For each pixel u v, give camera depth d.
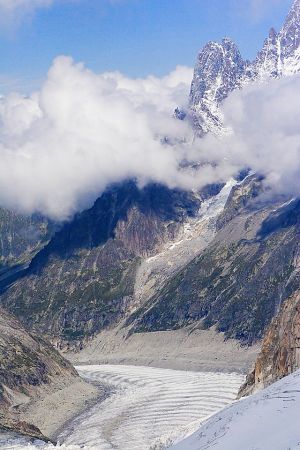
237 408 84.62
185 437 90.69
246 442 65.94
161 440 98.38
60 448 110.31
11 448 113.12
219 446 68.31
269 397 77.69
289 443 60.78
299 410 68.31
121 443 165.00
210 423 86.56
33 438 127.19
